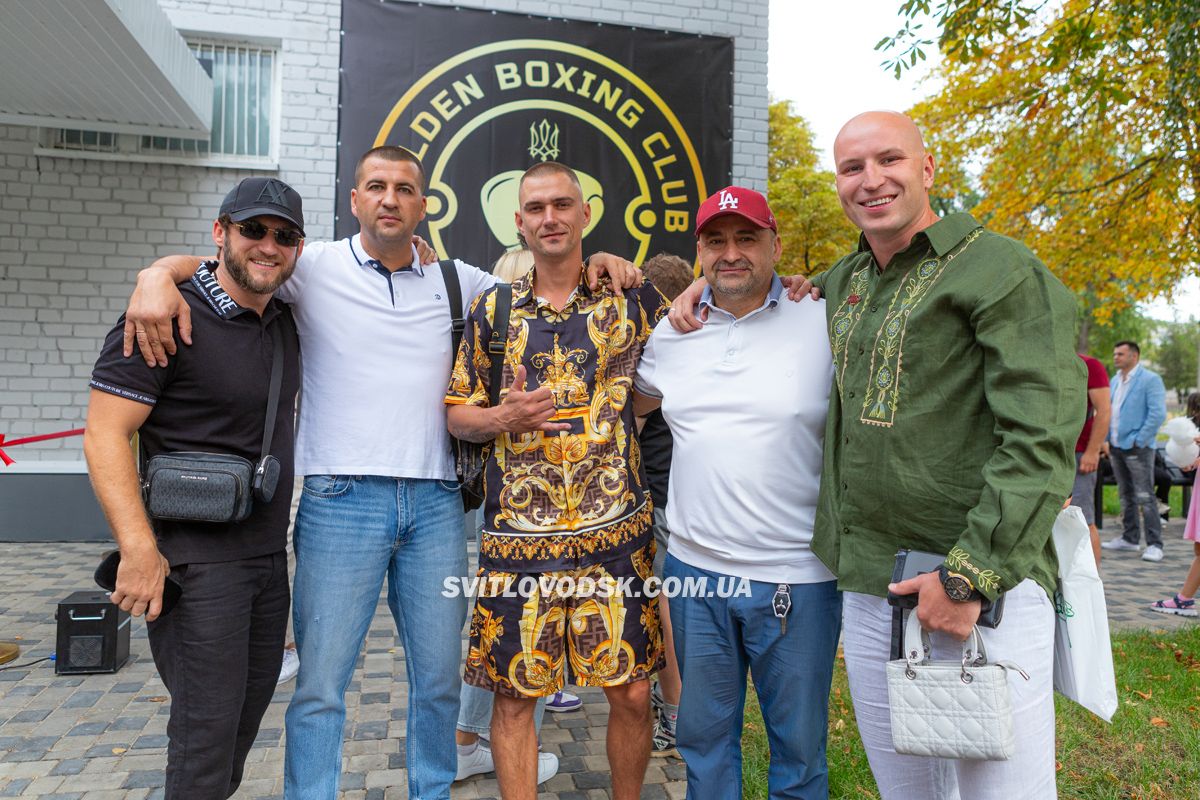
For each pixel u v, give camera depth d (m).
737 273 2.08
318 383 2.24
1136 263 8.47
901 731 1.62
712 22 6.54
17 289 5.96
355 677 3.65
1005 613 1.66
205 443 1.96
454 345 2.36
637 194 6.37
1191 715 3.29
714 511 2.10
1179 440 5.04
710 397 2.13
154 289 1.85
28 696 3.36
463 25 6.07
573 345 2.25
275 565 2.07
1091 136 7.95
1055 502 1.53
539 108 6.20
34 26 4.20
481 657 2.23
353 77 5.93
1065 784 2.75
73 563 5.48
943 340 1.69
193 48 6.11
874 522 1.79
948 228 1.74
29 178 5.94
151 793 2.60
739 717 2.22
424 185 2.28
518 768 2.22
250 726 2.14
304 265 2.23
